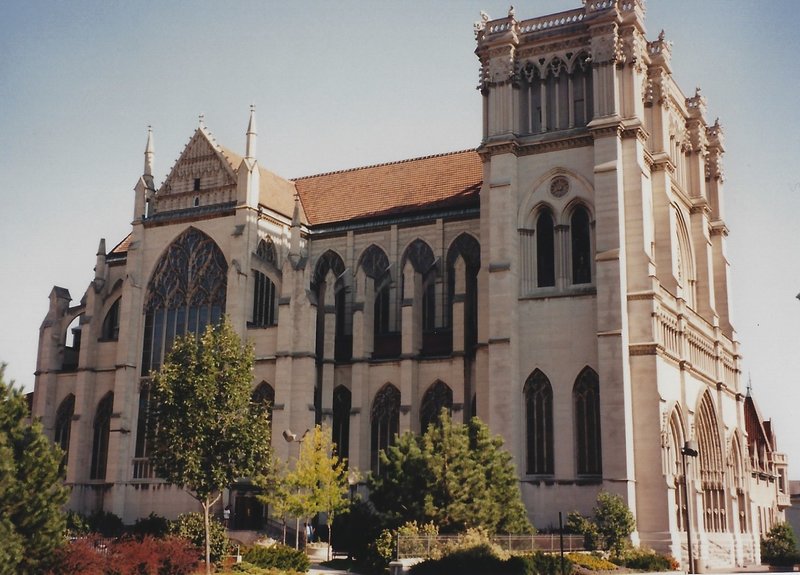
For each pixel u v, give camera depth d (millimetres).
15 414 45125
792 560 95188
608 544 67000
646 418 73938
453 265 93375
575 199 79688
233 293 90250
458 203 94562
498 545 59625
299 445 85438
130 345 94875
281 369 87188
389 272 95938
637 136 79188
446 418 65750
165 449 61781
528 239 81000
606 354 74312
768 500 116188
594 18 80438
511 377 77125
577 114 81625
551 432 76562
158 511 89688
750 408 116875
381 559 58781
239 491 85688
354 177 106875
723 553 85812
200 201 96312
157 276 96875
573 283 79062
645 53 84500
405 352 86125
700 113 99188
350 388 89438
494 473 64938
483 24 85625
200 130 98000
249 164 93875
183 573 51125
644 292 75938
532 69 83812
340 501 74125
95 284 99812
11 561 40219
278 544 67125
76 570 44594
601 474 73875
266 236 96125
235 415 61625
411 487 63031
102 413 96688
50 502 44250
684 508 77688
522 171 82125
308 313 87875
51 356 100688
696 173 98438
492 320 78812
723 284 100750
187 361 63156
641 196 78125
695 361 86562
